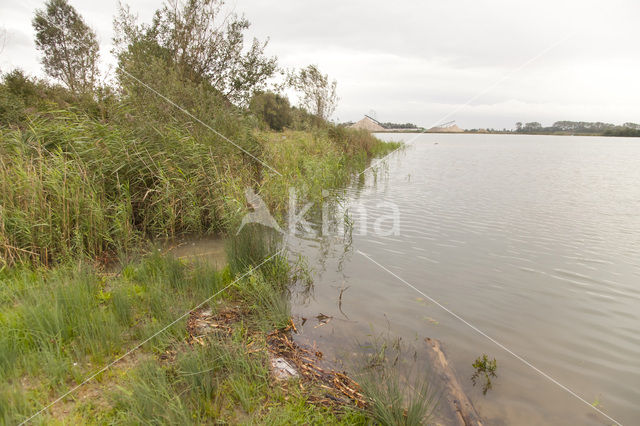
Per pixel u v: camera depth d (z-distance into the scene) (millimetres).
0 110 7953
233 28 12164
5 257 4605
